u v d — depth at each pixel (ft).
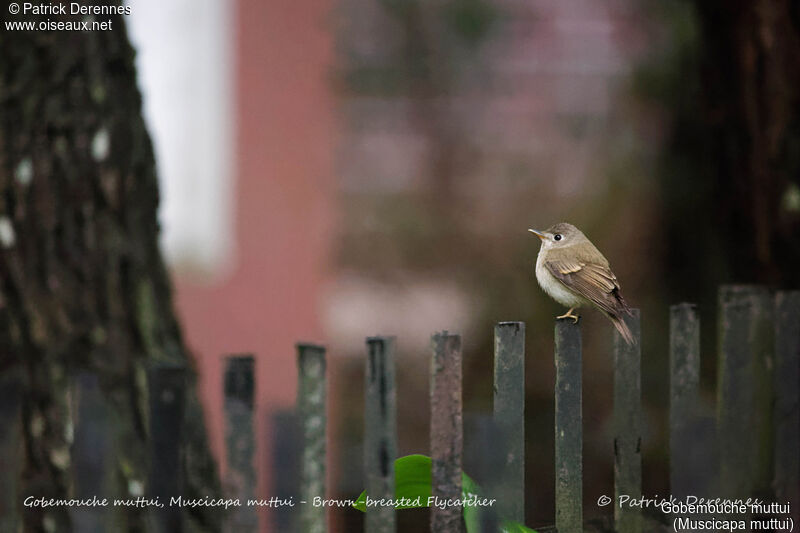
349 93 46.44
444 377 20.59
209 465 23.26
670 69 46.14
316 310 46.09
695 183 44.34
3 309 22.29
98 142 23.29
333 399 45.44
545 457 42.50
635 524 23.73
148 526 20.80
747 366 24.39
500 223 46.91
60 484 21.56
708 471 24.06
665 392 44.47
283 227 45.80
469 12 46.91
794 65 33.01
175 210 44.88
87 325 22.75
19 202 22.62
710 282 43.47
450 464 20.68
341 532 32.35
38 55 22.91
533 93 47.42
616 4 46.91
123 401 22.53
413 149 46.96
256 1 45.01
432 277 46.73
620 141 46.75
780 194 32.86
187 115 44.86
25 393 22.03
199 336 45.01
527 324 46.09
